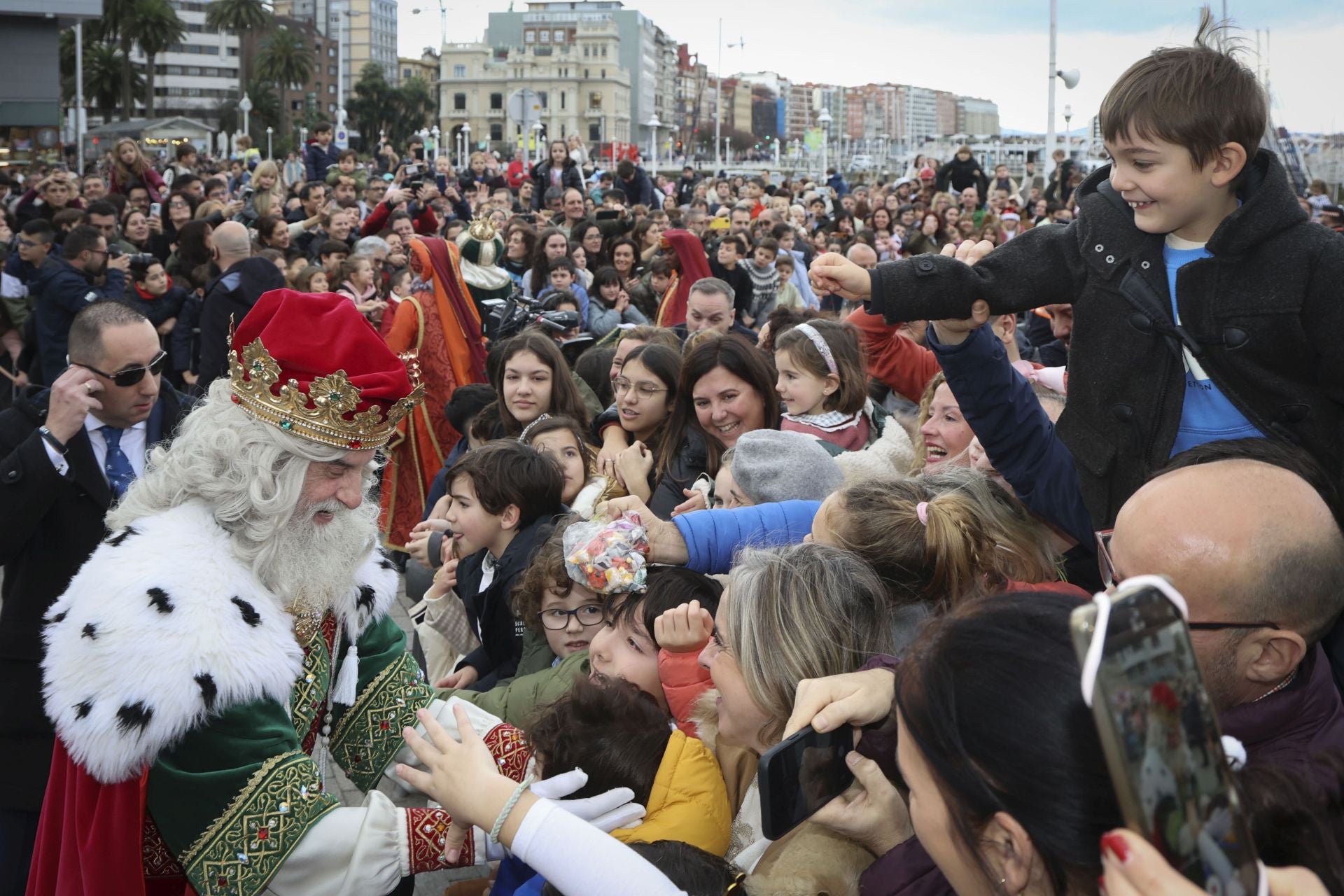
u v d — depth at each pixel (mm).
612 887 1605
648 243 11523
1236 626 1389
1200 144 1695
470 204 18547
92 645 1802
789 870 1666
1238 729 1449
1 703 2768
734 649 1898
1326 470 1819
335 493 2031
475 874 3576
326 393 1930
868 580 1927
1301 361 1777
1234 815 835
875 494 2162
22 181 17750
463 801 1729
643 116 147625
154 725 1756
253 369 1957
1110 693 784
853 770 1612
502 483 3385
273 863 1849
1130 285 1869
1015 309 2006
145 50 76375
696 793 2010
